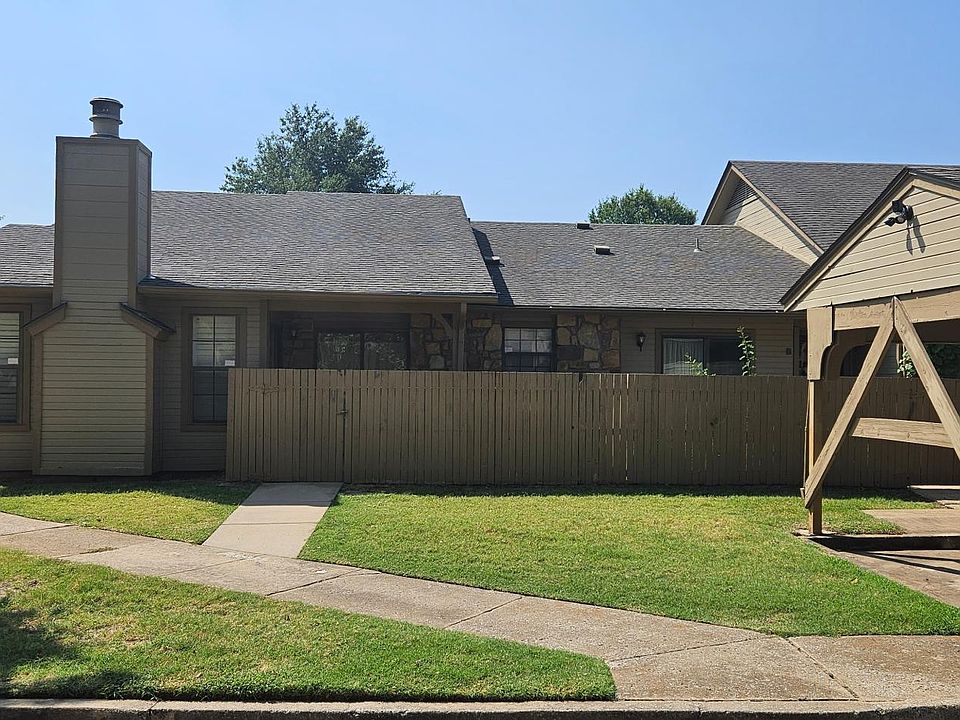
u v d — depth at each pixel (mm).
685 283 16672
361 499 10453
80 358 12633
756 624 5707
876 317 7973
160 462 13367
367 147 53000
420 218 17438
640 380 12000
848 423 8195
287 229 16328
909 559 7934
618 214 48250
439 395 11922
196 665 4691
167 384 13539
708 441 12008
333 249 15352
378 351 16031
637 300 15625
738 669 4871
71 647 4984
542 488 11562
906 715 4336
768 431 12062
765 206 19938
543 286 16094
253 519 9180
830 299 14094
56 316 12516
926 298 7156
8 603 5871
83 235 12680
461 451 11914
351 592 6371
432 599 6227
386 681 4512
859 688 4609
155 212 16719
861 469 11867
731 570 7133
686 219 48688
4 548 7719
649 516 9414
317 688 4414
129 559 7371
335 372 11930
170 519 9117
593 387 11977
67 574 6652
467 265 14938
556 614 5906
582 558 7496
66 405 12594
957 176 12133
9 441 13289
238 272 13906
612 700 4406
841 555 7934
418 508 9812
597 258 18000
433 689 4441
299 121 52344
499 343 15594
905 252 12305
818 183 20062
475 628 5547
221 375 13773
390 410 11922
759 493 11234
